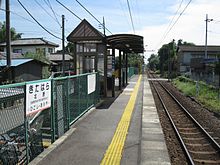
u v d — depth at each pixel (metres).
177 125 13.26
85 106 12.98
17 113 6.41
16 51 55.12
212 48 66.88
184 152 8.87
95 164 6.76
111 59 21.30
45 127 8.49
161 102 20.52
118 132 9.72
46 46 54.97
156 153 7.74
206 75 36.97
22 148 6.70
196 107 18.94
